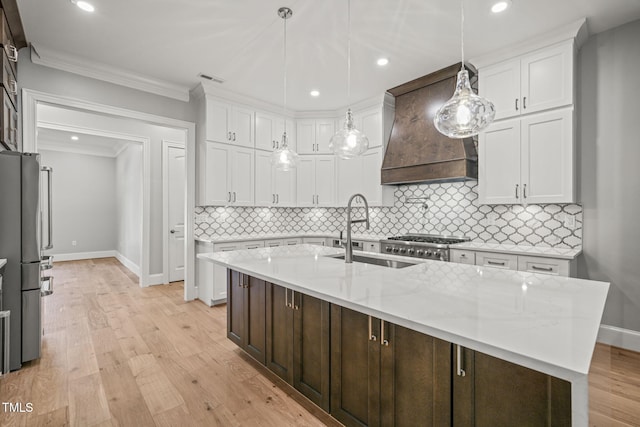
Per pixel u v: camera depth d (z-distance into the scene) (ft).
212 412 6.19
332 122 15.80
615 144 8.97
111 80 11.37
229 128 13.57
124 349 8.90
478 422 3.69
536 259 8.84
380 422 4.74
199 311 12.25
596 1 7.69
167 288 15.81
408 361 4.37
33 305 8.00
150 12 8.04
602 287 5.01
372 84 12.64
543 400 3.22
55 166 24.00
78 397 6.61
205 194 13.00
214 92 12.91
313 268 6.64
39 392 6.77
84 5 7.74
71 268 21.01
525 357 2.79
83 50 9.95
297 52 10.09
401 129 12.98
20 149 9.62
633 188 8.73
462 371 3.80
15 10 7.86
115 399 6.56
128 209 21.33
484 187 10.52
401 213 14.20
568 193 8.91
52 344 9.17
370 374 4.88
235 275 8.55
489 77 10.32
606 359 4.27
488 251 9.74
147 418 5.98
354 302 4.32
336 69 11.26
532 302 4.26
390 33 8.98
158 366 7.96
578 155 9.52
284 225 16.99
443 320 3.62
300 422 5.92
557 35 8.90
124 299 13.83
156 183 16.63
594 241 9.32
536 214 10.39
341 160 15.40
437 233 12.98
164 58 10.48
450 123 5.94
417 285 5.20
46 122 13.73
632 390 6.81
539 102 9.34
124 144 22.25
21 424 5.75
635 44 8.65
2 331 6.51
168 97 12.82
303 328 6.26
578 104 9.50
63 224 24.30
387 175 13.14
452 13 8.07
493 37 9.20
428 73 11.62
